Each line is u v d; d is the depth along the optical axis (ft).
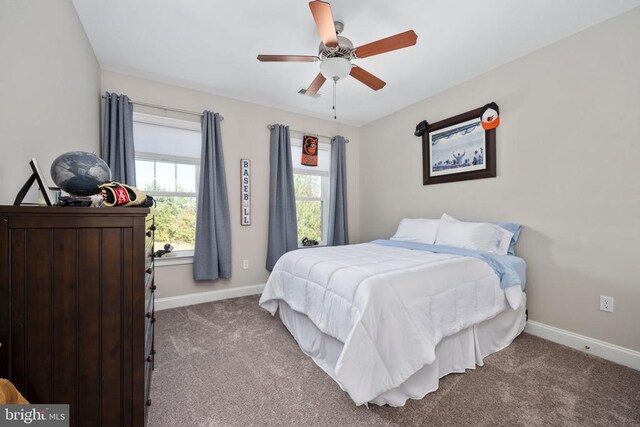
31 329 2.78
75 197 3.29
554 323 6.93
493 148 8.14
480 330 6.00
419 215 10.72
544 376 5.31
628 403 4.54
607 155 6.09
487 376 5.30
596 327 6.25
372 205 13.05
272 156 11.05
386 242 9.30
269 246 11.02
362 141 13.65
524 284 7.14
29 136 3.92
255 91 9.91
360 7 5.80
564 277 6.78
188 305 9.49
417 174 10.80
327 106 11.27
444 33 6.66
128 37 6.86
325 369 5.48
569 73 6.67
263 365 5.74
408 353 4.39
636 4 5.65
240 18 6.18
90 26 6.43
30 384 2.80
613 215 6.02
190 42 7.07
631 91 5.76
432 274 5.32
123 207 3.08
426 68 8.27
